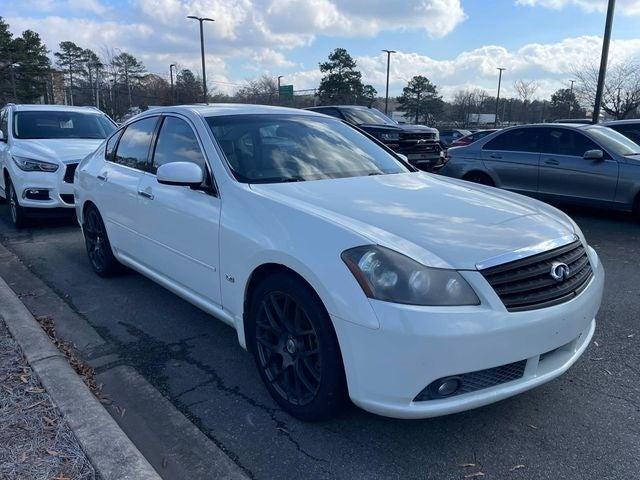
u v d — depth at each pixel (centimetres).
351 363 252
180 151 396
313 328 270
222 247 328
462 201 324
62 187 736
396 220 281
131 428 293
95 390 329
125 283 524
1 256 618
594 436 282
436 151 1277
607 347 386
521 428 290
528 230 284
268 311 301
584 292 287
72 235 735
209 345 391
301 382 287
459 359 239
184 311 454
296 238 276
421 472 257
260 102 5188
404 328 235
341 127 454
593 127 863
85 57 6781
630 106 3061
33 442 258
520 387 261
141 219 424
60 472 238
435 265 246
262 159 366
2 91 5912
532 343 255
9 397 296
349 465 262
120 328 421
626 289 509
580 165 825
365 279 246
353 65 5884
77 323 430
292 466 262
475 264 250
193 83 4522
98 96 5375
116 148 498
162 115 438
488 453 270
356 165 397
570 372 350
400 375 240
